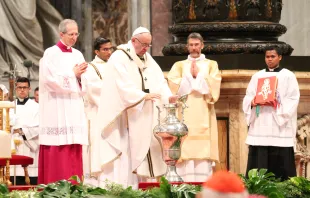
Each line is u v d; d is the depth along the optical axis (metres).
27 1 35.47
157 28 35.09
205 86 23.75
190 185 14.45
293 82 23.25
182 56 26.14
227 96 26.06
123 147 19.48
